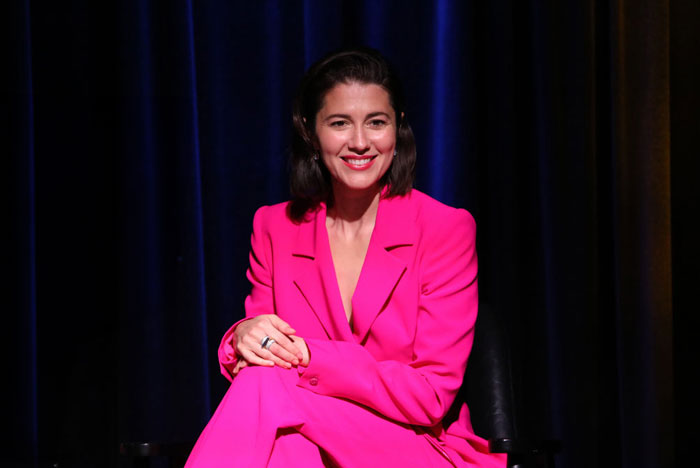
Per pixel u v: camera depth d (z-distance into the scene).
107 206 8.05
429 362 5.46
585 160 8.16
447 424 5.66
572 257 8.14
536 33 8.20
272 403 4.73
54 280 7.98
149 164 7.97
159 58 8.00
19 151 7.83
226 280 8.13
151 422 7.94
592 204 8.18
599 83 8.27
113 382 8.05
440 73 8.11
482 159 8.20
